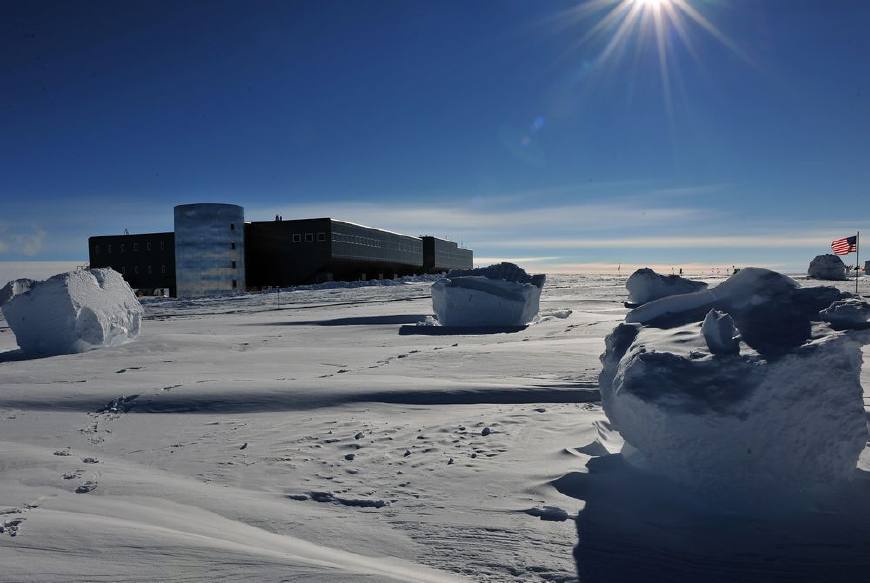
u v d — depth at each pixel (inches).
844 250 1681.8
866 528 197.3
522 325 1024.9
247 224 2785.4
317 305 1662.2
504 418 367.9
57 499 219.9
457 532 199.0
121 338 849.5
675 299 284.7
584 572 169.3
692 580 165.2
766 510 210.5
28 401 440.1
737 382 216.4
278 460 295.3
